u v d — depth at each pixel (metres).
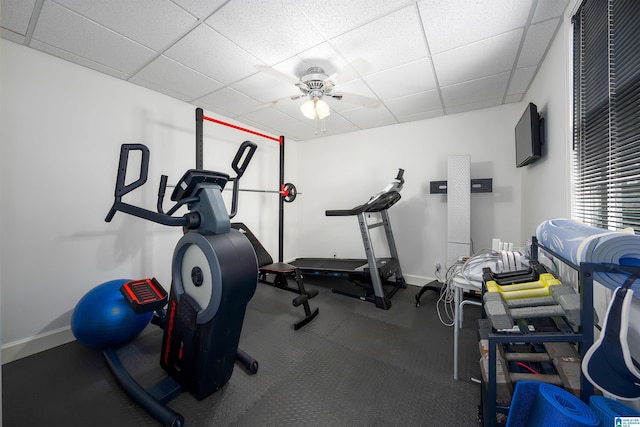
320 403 1.48
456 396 1.51
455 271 1.95
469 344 2.06
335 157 4.23
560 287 1.08
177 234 2.91
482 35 1.79
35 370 1.76
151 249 2.69
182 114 2.92
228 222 1.52
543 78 2.11
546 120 2.05
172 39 1.84
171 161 2.83
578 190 1.58
